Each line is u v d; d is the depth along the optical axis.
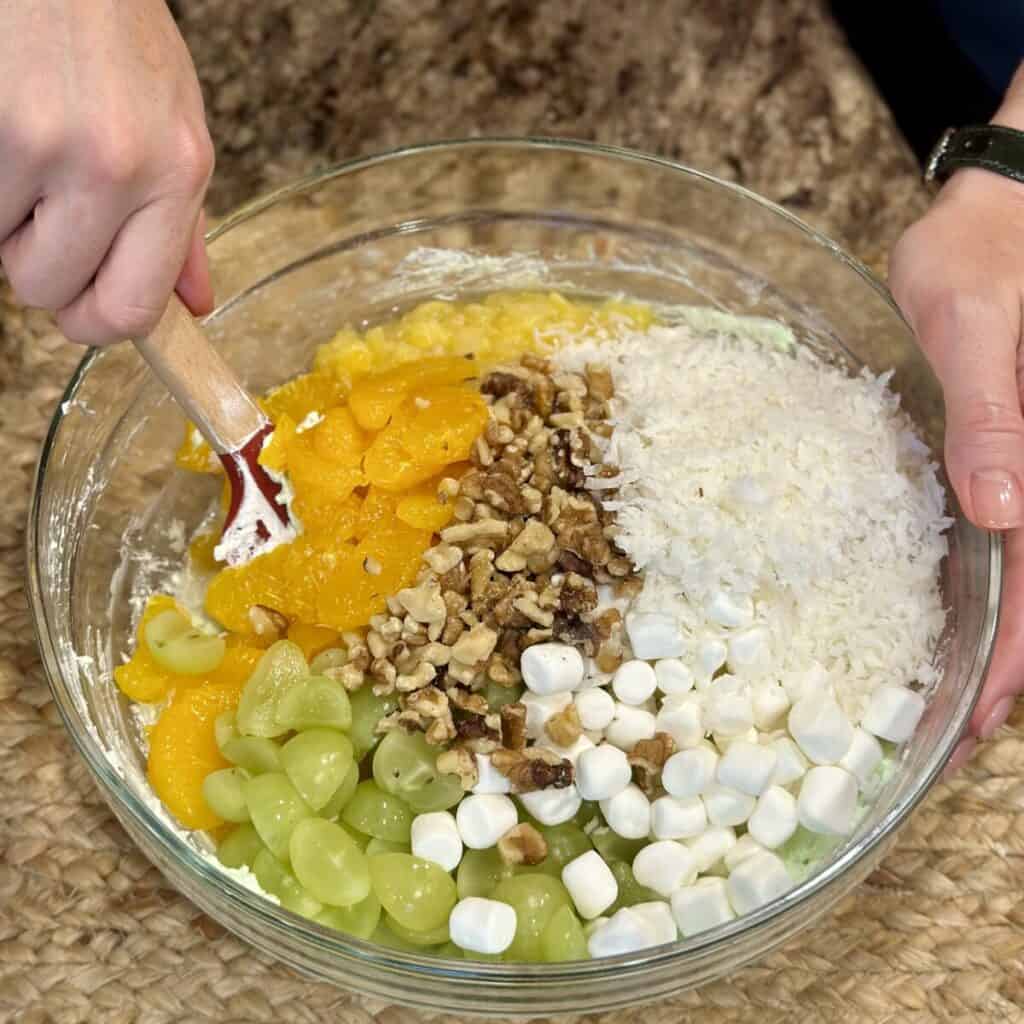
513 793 0.62
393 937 0.60
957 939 0.63
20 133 0.52
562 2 0.86
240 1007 0.61
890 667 0.64
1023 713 0.67
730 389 0.68
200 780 0.62
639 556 0.65
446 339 0.72
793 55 0.85
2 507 0.70
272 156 0.81
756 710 0.64
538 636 0.65
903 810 0.58
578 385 0.69
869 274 0.68
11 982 0.61
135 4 0.54
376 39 0.85
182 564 0.68
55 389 0.72
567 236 0.75
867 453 0.66
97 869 0.63
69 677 0.61
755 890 0.59
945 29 0.86
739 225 0.71
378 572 0.66
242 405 0.64
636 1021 0.61
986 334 0.65
